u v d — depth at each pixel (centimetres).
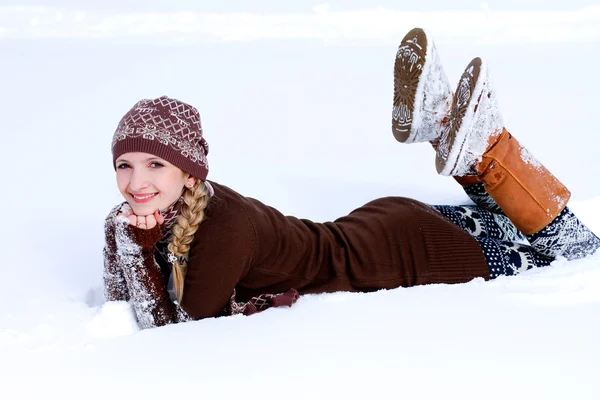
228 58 653
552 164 418
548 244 300
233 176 402
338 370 203
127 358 215
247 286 277
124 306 259
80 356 217
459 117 289
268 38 718
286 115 513
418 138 322
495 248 307
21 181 389
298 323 239
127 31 729
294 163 426
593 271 273
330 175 411
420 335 223
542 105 521
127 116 248
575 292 254
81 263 310
